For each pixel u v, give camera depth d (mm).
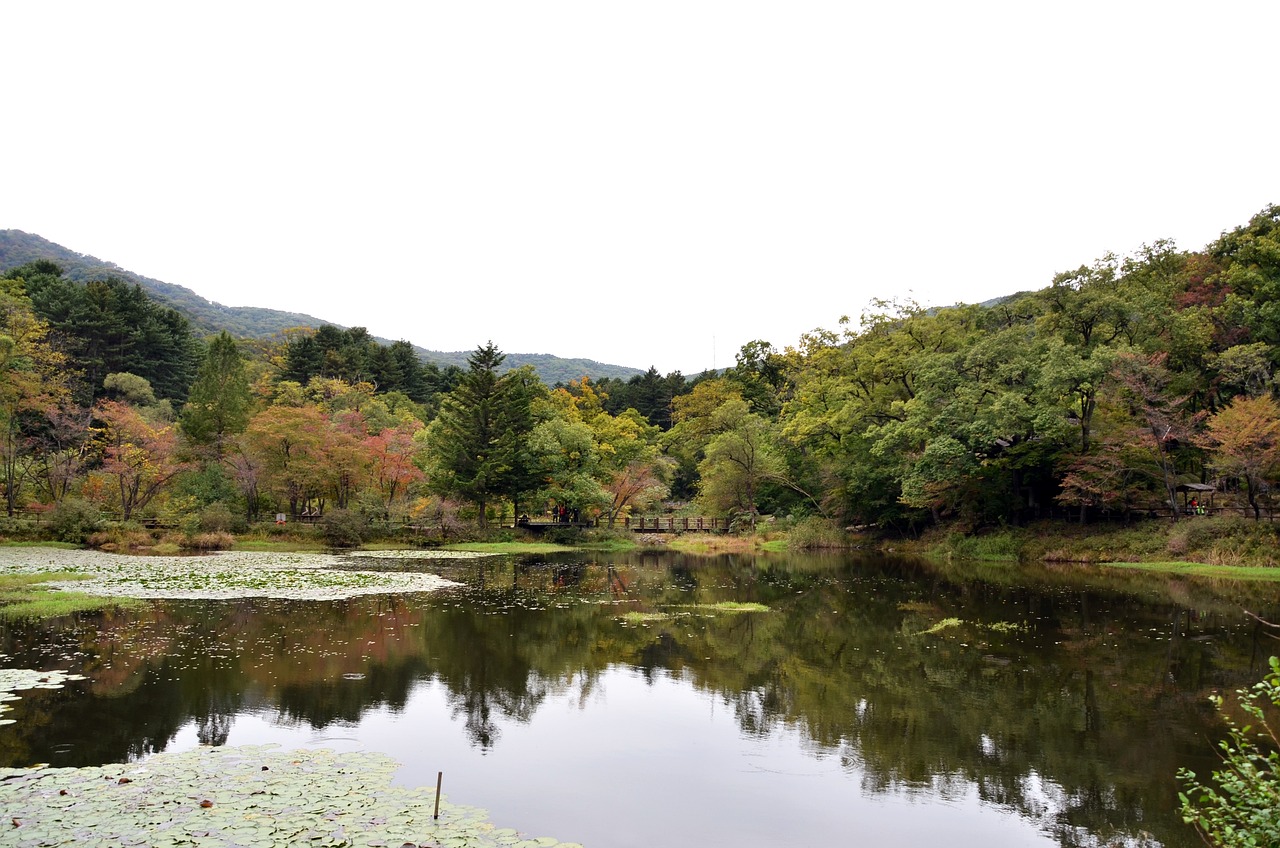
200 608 19516
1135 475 33750
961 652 15578
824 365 49750
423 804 7824
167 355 67938
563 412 59781
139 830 6805
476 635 16891
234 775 8430
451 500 45750
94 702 11344
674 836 7469
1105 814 8102
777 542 45031
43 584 22562
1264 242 32750
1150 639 16641
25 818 7043
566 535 46719
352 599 21672
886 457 39562
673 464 61562
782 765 9477
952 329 40125
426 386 86312
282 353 91438
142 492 40844
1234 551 27828
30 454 40531
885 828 7773
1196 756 9797
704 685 13156
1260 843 4785
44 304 60875
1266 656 14992
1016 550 34406
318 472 40500
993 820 7992
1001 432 31750
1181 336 32594
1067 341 34812
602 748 10000
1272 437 27000
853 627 18312
